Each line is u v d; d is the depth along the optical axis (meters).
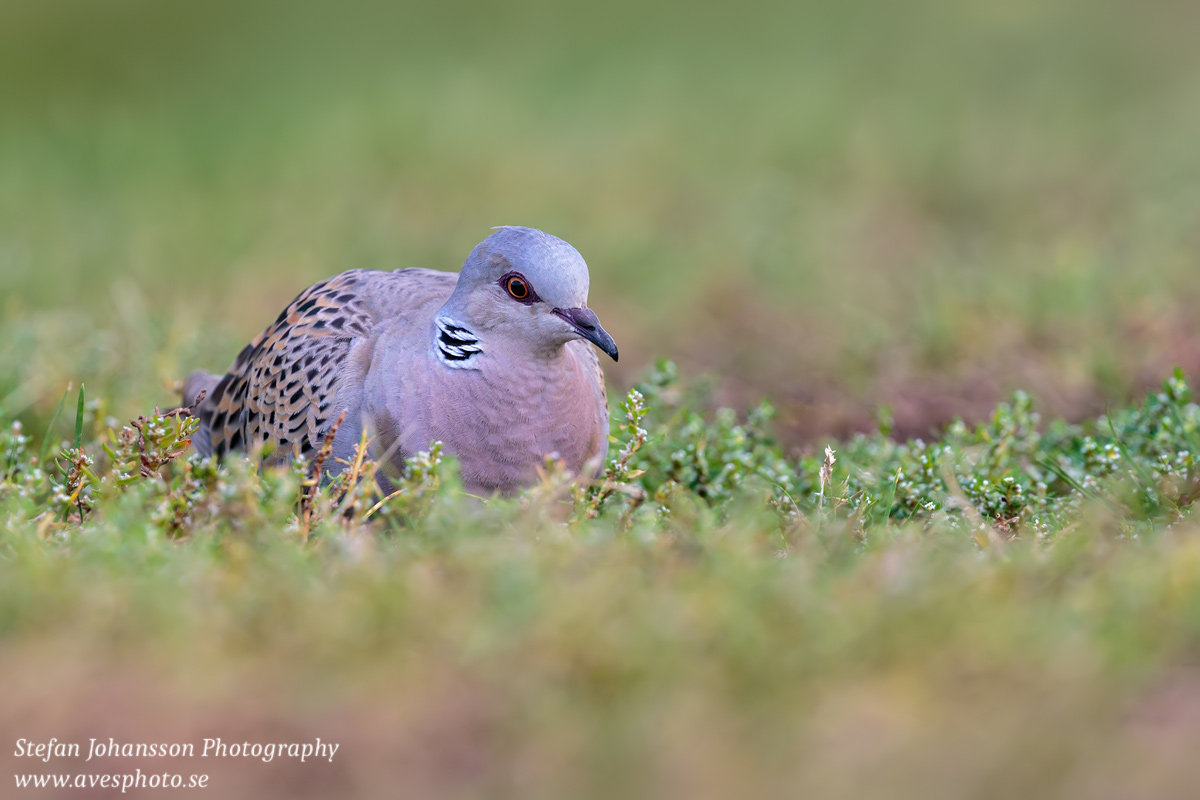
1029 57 33.66
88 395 13.49
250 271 20.06
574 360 10.33
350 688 6.41
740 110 28.95
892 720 6.11
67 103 31.67
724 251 21.05
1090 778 5.71
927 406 14.77
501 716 6.23
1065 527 9.02
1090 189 24.31
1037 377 15.03
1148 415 11.03
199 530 8.25
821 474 9.82
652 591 7.11
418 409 9.98
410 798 5.92
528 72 32.66
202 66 35.16
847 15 37.78
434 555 7.69
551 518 8.62
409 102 29.48
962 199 24.22
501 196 24.19
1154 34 34.50
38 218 22.38
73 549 8.01
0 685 6.51
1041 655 6.36
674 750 5.93
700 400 13.67
